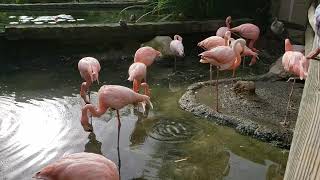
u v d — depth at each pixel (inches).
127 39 281.6
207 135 165.3
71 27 267.0
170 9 313.1
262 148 154.6
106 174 98.5
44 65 261.1
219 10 312.7
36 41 268.5
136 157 147.6
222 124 173.2
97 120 178.4
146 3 353.4
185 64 267.3
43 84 225.9
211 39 240.4
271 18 316.2
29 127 167.3
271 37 308.0
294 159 42.9
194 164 143.5
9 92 211.3
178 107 194.1
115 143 158.4
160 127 172.6
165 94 213.2
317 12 81.7
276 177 135.5
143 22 287.6
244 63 261.1
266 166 142.7
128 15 325.1
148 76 244.4
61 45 272.7
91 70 188.7
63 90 216.8
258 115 177.8
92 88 221.6
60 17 307.4
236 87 204.2
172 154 150.0
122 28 275.4
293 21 299.7
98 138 161.5
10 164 137.1
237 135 164.7
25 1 354.9
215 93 205.9
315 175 34.3
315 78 60.3
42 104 194.4
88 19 308.5
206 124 175.0
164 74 248.1
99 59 273.0
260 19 316.8
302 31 291.4
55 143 154.9
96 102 199.3
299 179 37.3
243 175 136.8
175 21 291.9
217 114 177.8
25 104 193.9
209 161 145.6
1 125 167.2
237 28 270.5
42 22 288.2
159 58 266.5
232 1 313.4
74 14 328.5
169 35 288.4
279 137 156.7
